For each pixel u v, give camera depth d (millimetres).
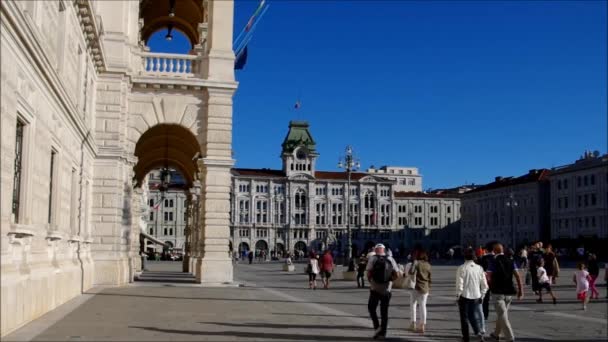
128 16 34625
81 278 27297
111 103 32781
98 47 29078
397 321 21219
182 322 18578
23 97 16031
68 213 24297
